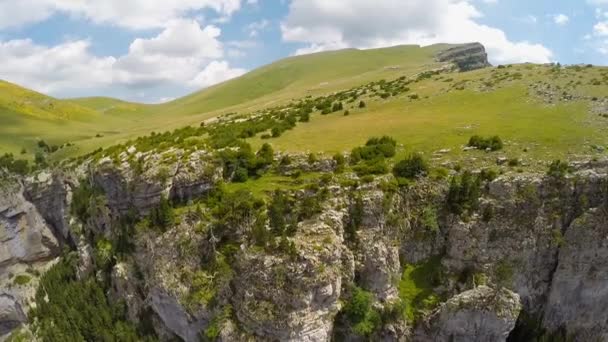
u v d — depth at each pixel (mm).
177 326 60906
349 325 54938
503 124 73250
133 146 82562
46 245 93500
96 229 80250
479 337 54281
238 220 57812
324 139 74625
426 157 65375
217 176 65250
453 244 57750
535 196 56844
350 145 70000
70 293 77688
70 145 115500
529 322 58531
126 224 70875
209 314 55406
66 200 89438
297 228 54375
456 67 176500
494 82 100375
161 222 62500
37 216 93000
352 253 56031
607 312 57688
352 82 167625
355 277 56812
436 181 60688
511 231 56812
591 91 84250
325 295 51594
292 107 119125
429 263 59500
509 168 60156
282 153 68500
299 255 50562
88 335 70000
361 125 82125
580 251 55156
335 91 148875
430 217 59094
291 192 59625
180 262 59312
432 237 59438
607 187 55156
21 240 90812
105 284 74875
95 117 188875
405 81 125562
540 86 91875
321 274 50844
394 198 59406
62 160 100625
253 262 52281
